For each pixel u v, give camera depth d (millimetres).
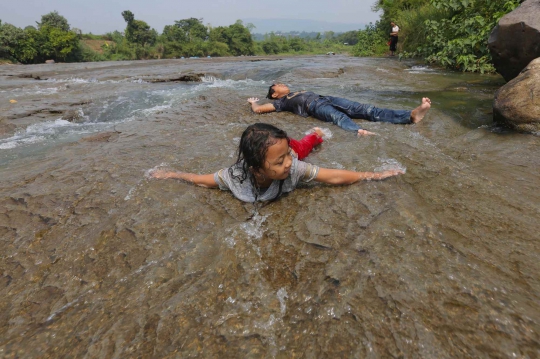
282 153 2152
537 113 3312
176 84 8320
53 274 1877
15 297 1745
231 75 9375
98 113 5648
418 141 3354
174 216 2273
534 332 1280
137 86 7910
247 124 4176
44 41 56219
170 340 1421
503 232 1880
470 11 8898
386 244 1821
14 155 3736
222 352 1354
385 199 2268
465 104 4754
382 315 1420
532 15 4719
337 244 1876
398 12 16734
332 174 2461
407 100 5176
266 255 1856
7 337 1521
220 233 2068
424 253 1734
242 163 2396
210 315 1521
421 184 2459
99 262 1923
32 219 2365
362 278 1613
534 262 1645
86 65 14383
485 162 2857
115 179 2816
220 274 1751
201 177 2621
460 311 1395
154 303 1611
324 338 1364
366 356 1274
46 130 4758
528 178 2512
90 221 2289
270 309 1529
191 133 3893
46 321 1589
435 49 9984
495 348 1237
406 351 1271
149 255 1932
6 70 12586
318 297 1551
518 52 4902
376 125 3982
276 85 5324
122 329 1494
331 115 4094
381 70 9055
